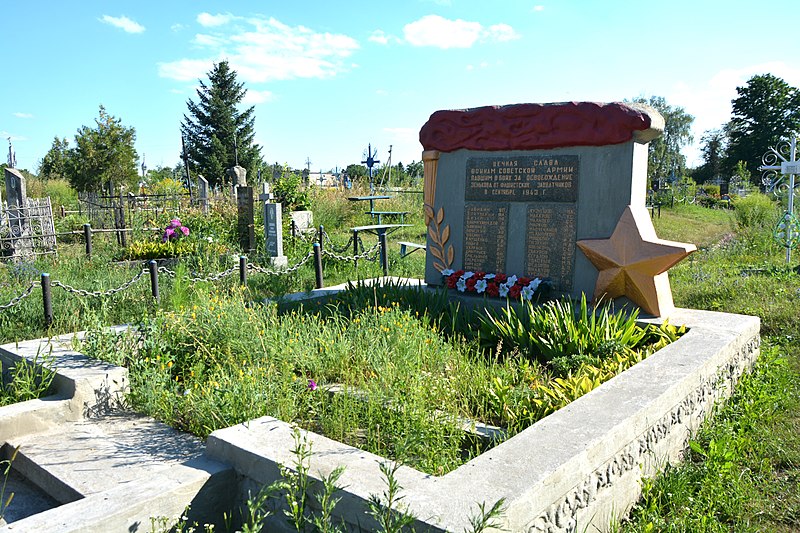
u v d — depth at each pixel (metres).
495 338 6.41
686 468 4.32
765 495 4.19
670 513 3.87
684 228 25.61
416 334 5.84
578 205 7.24
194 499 3.47
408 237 19.56
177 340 5.88
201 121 51.03
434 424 4.09
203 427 4.49
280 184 17.38
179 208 18.84
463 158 8.18
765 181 17.66
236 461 3.65
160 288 9.50
